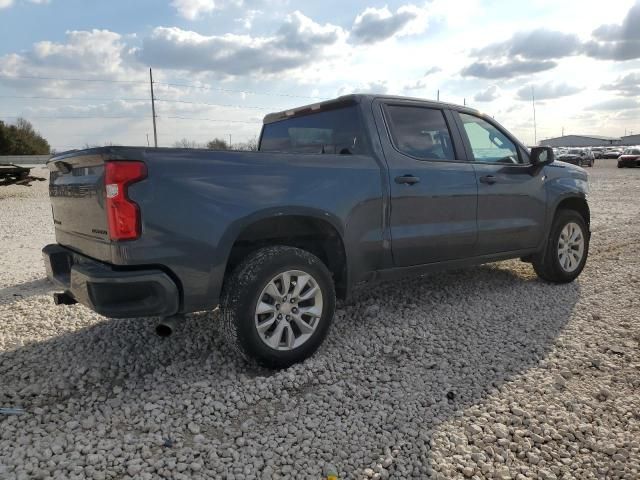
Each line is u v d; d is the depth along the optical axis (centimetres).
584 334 413
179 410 298
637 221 1041
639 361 362
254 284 326
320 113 443
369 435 276
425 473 245
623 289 534
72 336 408
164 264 303
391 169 405
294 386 327
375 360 366
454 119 472
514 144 525
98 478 236
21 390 319
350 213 378
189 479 237
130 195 291
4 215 1322
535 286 550
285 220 362
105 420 286
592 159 4150
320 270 356
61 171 363
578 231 567
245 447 263
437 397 315
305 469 246
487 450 262
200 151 318
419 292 524
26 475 234
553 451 263
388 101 427
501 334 414
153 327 424
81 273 305
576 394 317
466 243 462
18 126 6775
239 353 336
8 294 534
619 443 268
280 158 351
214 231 315
